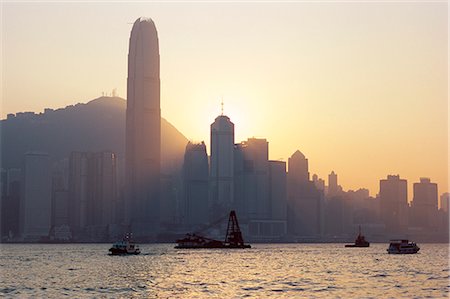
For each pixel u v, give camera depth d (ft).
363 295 626.64
